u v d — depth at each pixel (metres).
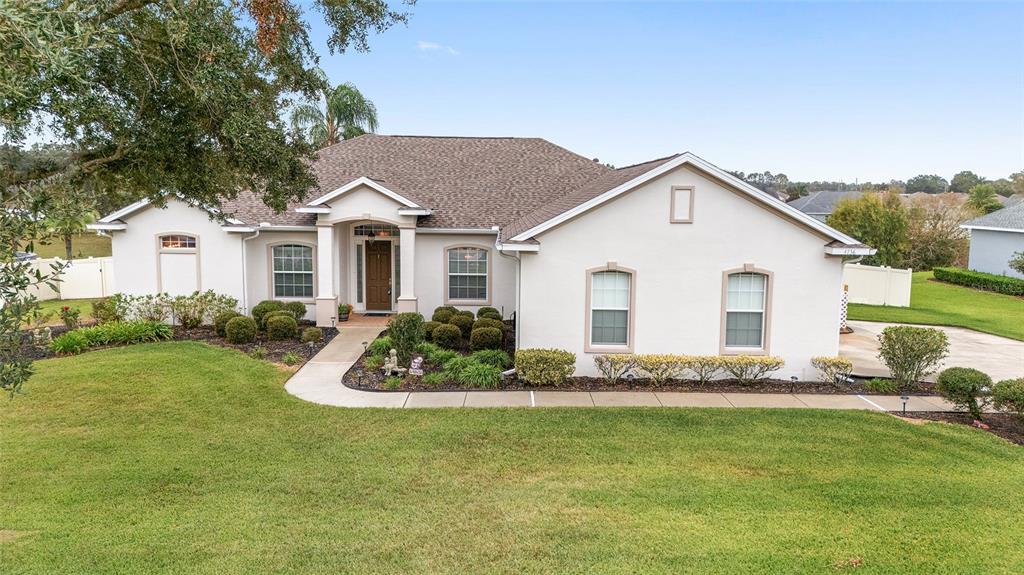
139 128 8.69
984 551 6.17
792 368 13.28
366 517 6.83
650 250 13.11
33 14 4.39
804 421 10.34
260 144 9.04
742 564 5.87
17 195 5.00
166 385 11.98
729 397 11.87
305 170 12.34
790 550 6.14
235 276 18.84
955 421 10.52
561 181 21.59
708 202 12.94
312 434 9.53
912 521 6.80
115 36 7.47
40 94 6.50
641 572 5.72
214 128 9.07
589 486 7.69
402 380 12.56
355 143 23.67
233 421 10.11
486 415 10.52
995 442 9.41
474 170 22.20
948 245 38.91
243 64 8.84
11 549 6.05
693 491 7.55
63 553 5.98
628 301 13.37
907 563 5.93
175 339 16.66
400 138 24.27
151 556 5.95
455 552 6.07
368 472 8.09
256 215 19.11
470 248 19.34
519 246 12.93
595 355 13.38
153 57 7.97
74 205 5.14
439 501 7.25
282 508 7.04
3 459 8.45
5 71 4.49
